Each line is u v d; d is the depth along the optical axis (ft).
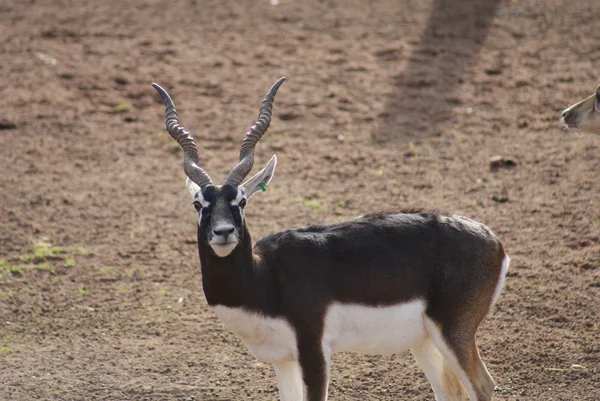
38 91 119.14
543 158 96.32
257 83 121.19
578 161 95.09
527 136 102.06
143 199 91.76
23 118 111.45
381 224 51.96
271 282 49.60
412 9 146.10
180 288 74.49
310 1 152.97
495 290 51.78
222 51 132.36
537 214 84.07
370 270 49.88
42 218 87.25
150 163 100.53
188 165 51.03
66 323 69.00
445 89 115.85
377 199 89.15
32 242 82.33
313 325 49.08
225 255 46.62
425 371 53.42
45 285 74.90
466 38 132.16
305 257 50.03
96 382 60.13
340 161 98.78
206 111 113.29
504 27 135.64
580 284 71.10
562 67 120.06
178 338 66.64
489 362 61.31
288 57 129.49
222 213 47.11
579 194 87.56
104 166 99.71
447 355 50.57
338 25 140.97
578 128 71.87
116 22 144.87
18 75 124.16
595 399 56.03
